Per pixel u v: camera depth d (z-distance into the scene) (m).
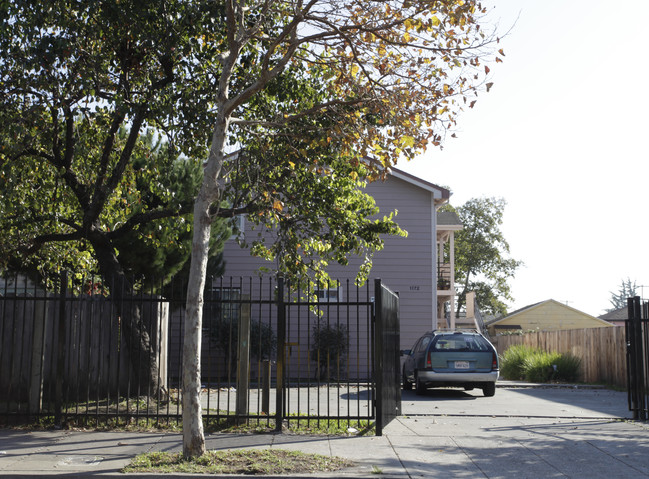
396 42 10.25
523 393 17.34
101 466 7.66
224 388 17.58
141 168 14.01
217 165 8.55
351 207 13.34
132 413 10.62
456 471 7.59
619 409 13.28
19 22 10.67
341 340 22.31
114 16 10.95
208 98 12.27
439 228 27.25
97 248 12.86
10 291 17.86
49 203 13.09
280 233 13.18
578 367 22.17
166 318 13.10
